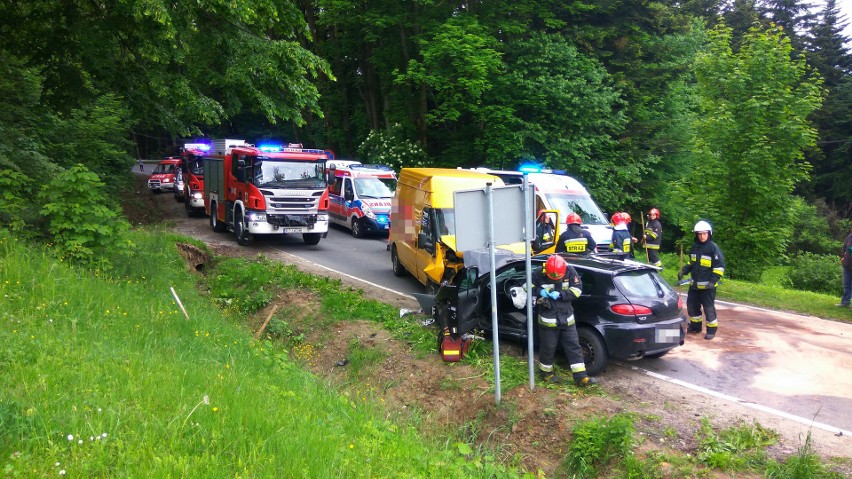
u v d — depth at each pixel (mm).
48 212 10328
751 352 9422
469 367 8578
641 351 7812
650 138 29922
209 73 13633
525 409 7320
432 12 28219
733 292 14375
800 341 10062
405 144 30375
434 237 11750
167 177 36688
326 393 7285
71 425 4297
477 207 7383
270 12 12984
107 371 5668
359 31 32469
